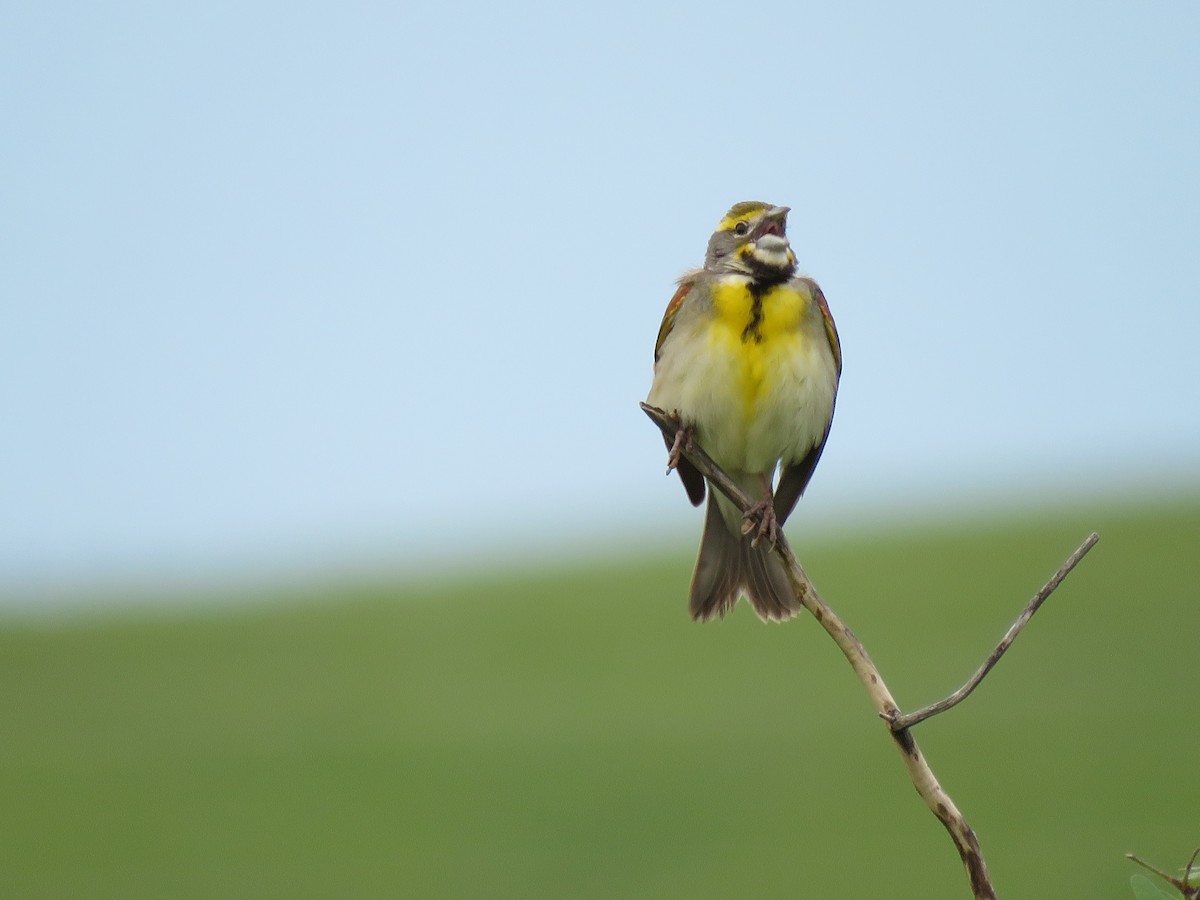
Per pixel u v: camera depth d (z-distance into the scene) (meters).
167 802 17.62
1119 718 17.84
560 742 18.95
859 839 14.85
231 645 26.23
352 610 28.27
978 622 23.27
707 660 22.81
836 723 18.94
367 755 18.95
